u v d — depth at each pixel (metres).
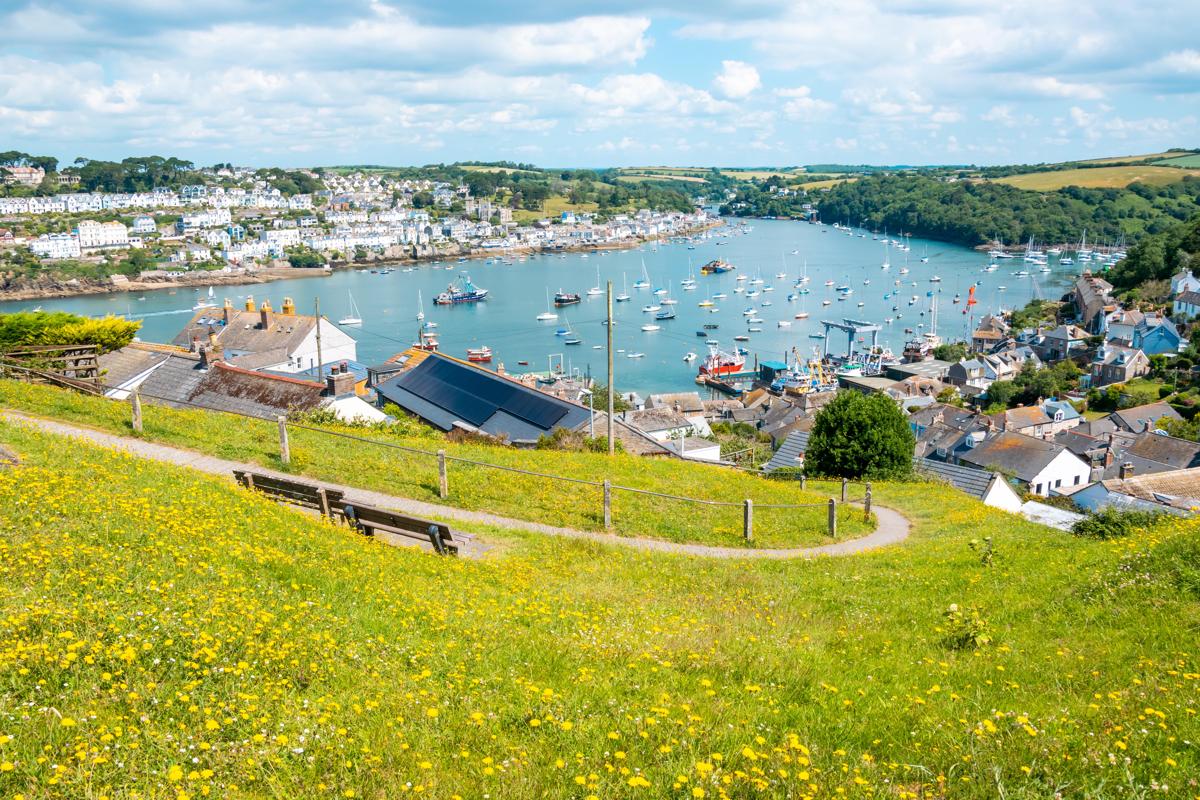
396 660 9.30
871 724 8.24
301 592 11.51
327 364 74.62
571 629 11.61
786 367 132.25
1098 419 93.50
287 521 15.64
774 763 7.02
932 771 7.13
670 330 172.62
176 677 7.81
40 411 24.84
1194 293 137.75
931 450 80.38
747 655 10.67
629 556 18.70
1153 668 9.62
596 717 7.89
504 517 21.42
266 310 76.56
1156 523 25.39
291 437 25.97
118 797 5.78
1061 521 36.59
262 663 8.53
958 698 8.96
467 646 10.15
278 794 6.19
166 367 41.38
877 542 24.45
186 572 10.98
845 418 41.34
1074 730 7.76
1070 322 158.25
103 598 9.43
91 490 14.15
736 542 22.39
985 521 28.02
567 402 43.50
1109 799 6.43
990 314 180.75
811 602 15.44
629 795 6.38
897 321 178.88
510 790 6.39
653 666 9.85
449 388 47.28
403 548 16.11
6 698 6.84
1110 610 12.51
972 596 14.88
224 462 22.44
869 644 12.06
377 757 6.75
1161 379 111.06
